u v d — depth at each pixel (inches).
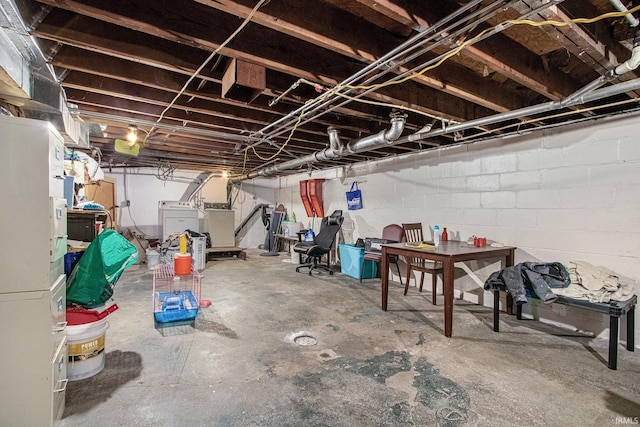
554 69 91.0
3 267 57.5
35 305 59.6
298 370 89.0
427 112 111.7
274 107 116.0
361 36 73.2
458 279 160.6
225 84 87.0
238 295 163.0
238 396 76.8
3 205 57.3
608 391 79.5
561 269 107.5
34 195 59.6
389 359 95.5
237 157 228.4
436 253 115.3
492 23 69.7
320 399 75.8
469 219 157.3
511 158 140.5
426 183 179.2
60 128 99.0
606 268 112.6
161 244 234.7
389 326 121.8
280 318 130.0
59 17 66.4
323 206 265.3
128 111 120.6
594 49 68.4
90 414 69.4
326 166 249.3
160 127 138.1
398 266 189.3
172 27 66.3
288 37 81.4
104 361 91.6
